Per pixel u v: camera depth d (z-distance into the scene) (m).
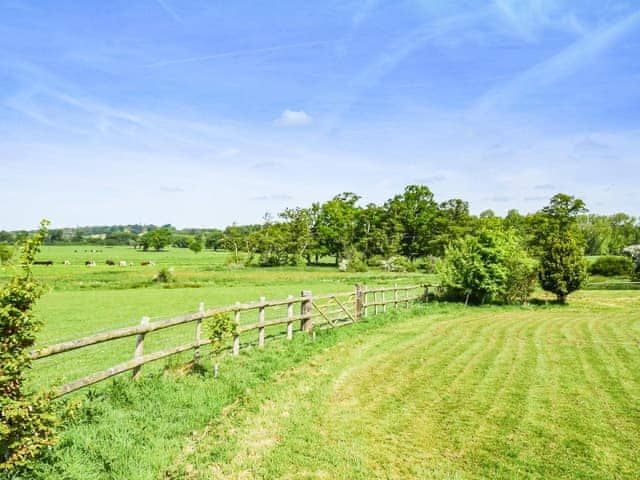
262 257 79.06
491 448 6.07
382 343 12.99
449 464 5.61
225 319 9.15
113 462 5.10
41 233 5.05
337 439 6.23
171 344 12.86
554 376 9.59
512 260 24.55
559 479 5.27
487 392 8.46
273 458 5.60
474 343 13.17
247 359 9.88
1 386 4.46
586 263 25.30
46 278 44.53
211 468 5.28
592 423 6.97
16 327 4.67
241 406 7.34
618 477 5.32
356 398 8.03
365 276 49.78
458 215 79.94
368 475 5.27
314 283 41.06
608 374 9.77
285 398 7.85
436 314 20.20
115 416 6.11
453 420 7.05
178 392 7.36
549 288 25.56
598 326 16.81
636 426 6.86
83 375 8.99
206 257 107.50
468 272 23.58
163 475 5.07
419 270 64.44
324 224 82.31
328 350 11.80
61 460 4.91
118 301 26.22
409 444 6.16
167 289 35.25
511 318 19.20
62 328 16.12
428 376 9.54
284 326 15.83
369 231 80.19
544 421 7.04
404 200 79.06
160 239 146.50
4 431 4.20
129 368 7.00
